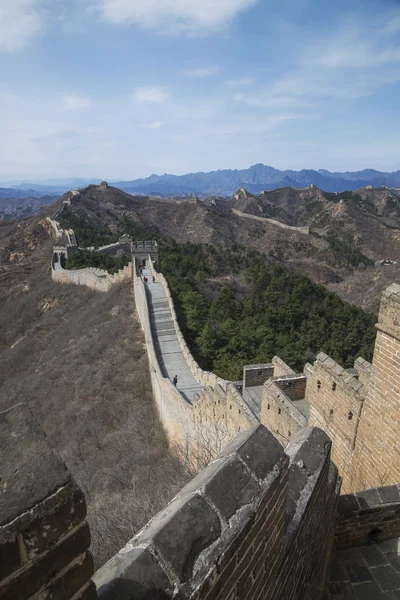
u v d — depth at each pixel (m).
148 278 41.88
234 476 3.05
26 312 54.41
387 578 6.17
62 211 90.06
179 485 12.94
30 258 73.00
